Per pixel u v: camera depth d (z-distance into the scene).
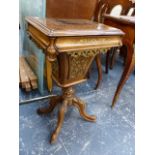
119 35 0.80
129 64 1.19
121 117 1.29
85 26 0.79
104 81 1.78
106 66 1.92
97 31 0.72
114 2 1.48
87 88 1.62
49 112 1.21
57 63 0.86
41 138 1.04
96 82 1.74
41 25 0.72
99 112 1.32
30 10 1.22
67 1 1.26
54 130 1.07
